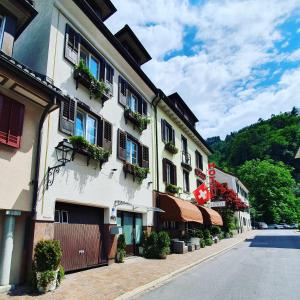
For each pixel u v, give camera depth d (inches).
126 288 356.5
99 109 552.7
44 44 458.3
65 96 431.8
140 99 732.7
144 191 691.4
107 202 534.9
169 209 728.3
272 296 326.3
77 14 519.5
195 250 815.1
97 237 500.7
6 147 349.4
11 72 333.4
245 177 3029.0
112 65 625.0
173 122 949.2
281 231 2105.1
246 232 1975.9
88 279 394.3
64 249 420.2
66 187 437.1
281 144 3567.9
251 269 512.4
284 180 2901.1
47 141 411.2
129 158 663.1
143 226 683.4
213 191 1306.6
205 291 354.3
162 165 814.5
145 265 530.0
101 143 530.3
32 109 393.1
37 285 322.3
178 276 457.4
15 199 350.6
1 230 339.3
